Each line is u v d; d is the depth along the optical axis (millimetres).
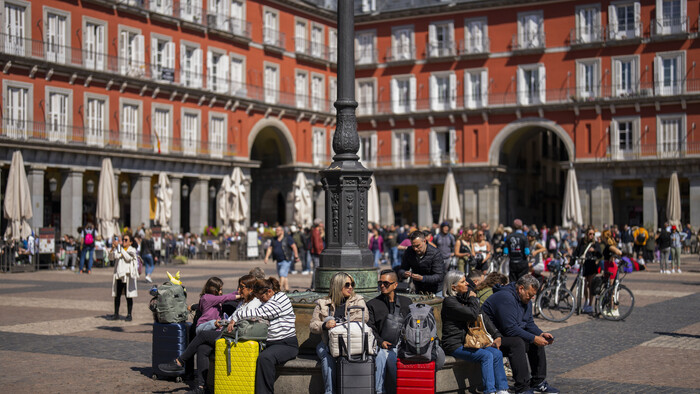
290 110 62062
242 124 58469
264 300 11023
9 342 15719
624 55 57969
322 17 66438
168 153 51250
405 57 65500
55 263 41000
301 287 27828
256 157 66562
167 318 12211
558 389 11586
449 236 22516
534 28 60938
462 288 11398
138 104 50875
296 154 63500
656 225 57219
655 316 20172
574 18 59562
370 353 10234
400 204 69875
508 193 65375
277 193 67500
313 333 10797
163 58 52969
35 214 43906
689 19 56125
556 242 37719
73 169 45719
